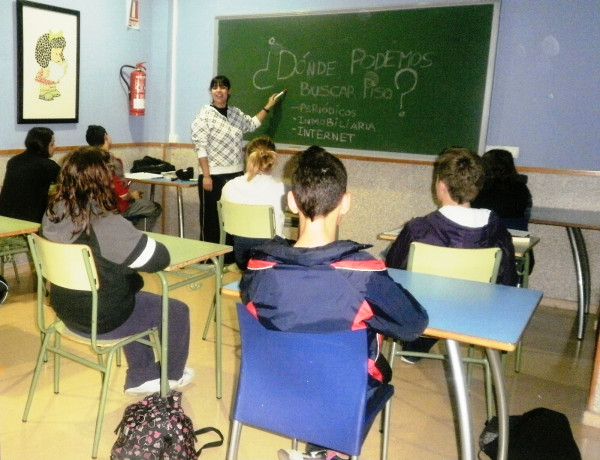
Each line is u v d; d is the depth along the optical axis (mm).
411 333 1358
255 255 1406
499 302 1720
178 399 2092
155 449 1910
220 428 2322
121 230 1966
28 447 2119
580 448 2309
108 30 4793
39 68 4246
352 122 4613
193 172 4848
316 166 1434
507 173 3377
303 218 1463
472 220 2281
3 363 2783
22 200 3617
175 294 3955
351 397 1378
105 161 1977
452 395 2730
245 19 4902
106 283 2004
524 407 2637
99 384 2637
